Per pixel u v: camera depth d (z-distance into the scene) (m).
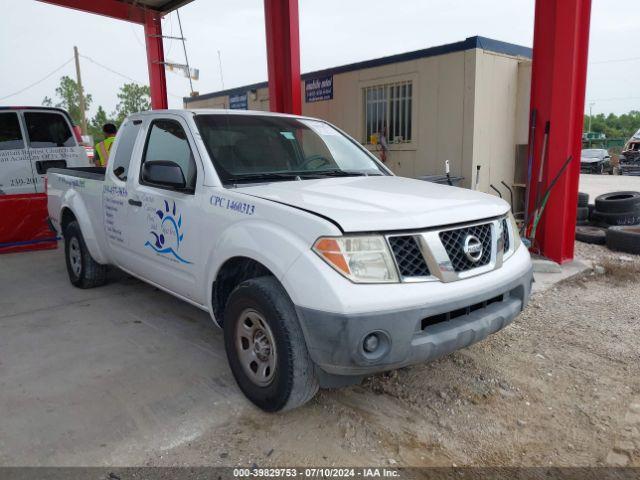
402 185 3.56
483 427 2.95
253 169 3.64
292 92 8.34
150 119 4.27
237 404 3.17
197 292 3.58
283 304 2.77
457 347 2.75
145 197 4.03
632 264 6.33
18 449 2.74
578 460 2.67
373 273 2.55
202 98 15.16
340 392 3.33
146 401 3.22
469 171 8.32
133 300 5.21
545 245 6.30
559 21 5.85
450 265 2.70
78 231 5.37
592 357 3.84
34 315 4.82
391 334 2.52
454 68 8.29
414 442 2.81
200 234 3.41
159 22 12.97
